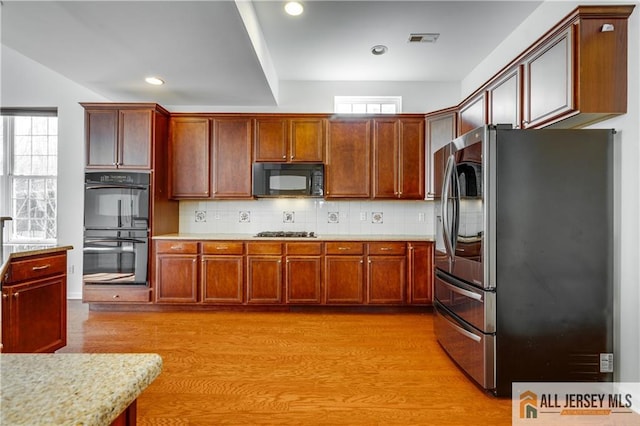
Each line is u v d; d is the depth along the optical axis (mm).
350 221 4129
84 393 543
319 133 3791
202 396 1940
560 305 1948
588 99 1902
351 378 2154
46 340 2289
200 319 3312
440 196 2604
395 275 3539
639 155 1835
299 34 3041
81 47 2650
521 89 2400
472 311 2074
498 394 1943
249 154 3809
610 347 1951
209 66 2994
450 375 2199
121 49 2682
